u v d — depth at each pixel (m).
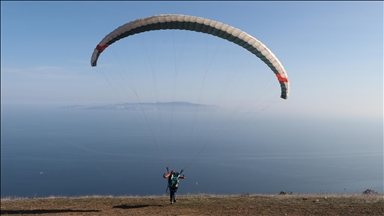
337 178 140.50
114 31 14.49
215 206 12.98
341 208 11.86
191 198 15.39
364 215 10.91
